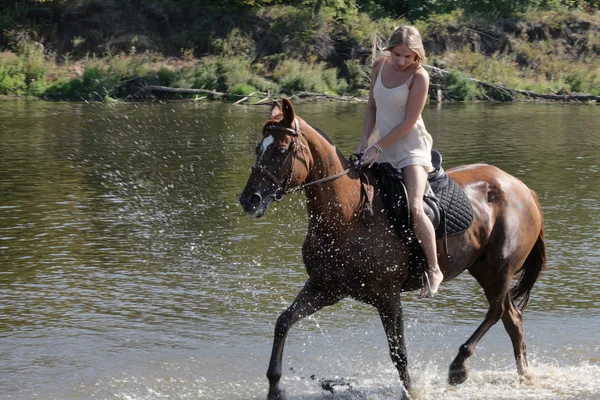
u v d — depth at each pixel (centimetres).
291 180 571
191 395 640
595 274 967
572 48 3950
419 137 628
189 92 3198
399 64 611
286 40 3559
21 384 654
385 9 4066
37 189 1442
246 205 562
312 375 681
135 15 3606
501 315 694
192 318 813
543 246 733
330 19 3662
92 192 1421
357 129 2261
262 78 3353
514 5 4112
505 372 702
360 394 652
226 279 938
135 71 3275
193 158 1792
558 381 680
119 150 1908
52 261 1002
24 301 855
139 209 1295
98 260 1009
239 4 3681
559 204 1350
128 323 796
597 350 743
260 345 748
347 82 3478
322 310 858
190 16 3669
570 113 2920
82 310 831
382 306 621
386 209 618
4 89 3209
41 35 3512
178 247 1072
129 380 666
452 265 657
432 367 710
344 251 599
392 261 612
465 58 3675
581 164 1748
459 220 649
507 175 714
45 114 2636
